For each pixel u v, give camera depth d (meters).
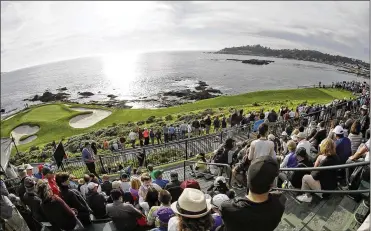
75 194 7.00
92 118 52.25
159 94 91.38
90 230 7.04
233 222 2.79
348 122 11.16
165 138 23.69
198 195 3.02
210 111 43.31
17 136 46.94
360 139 8.61
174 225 4.32
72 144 32.88
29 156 31.47
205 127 23.78
